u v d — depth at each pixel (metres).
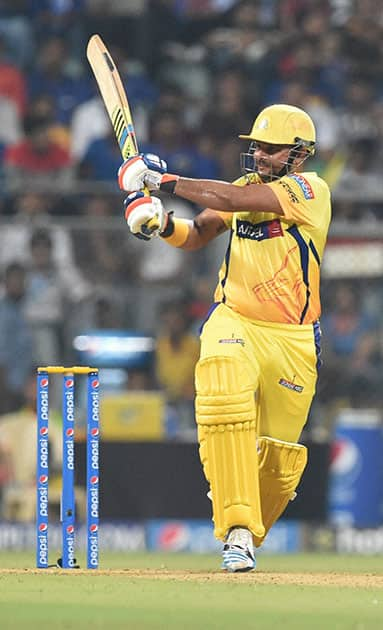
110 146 59.19
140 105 62.19
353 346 49.00
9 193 54.00
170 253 48.03
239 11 66.38
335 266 49.22
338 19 66.75
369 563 35.66
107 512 42.62
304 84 63.25
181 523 42.56
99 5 65.50
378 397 48.78
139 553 41.34
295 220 25.92
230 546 25.77
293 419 26.81
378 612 18.86
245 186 25.77
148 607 19.03
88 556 26.39
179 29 66.00
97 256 48.12
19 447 44.84
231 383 25.64
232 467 25.67
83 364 47.00
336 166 60.00
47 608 18.81
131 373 47.16
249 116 61.50
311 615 18.22
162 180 25.95
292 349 26.20
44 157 58.41
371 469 44.00
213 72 64.31
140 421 44.00
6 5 64.56
